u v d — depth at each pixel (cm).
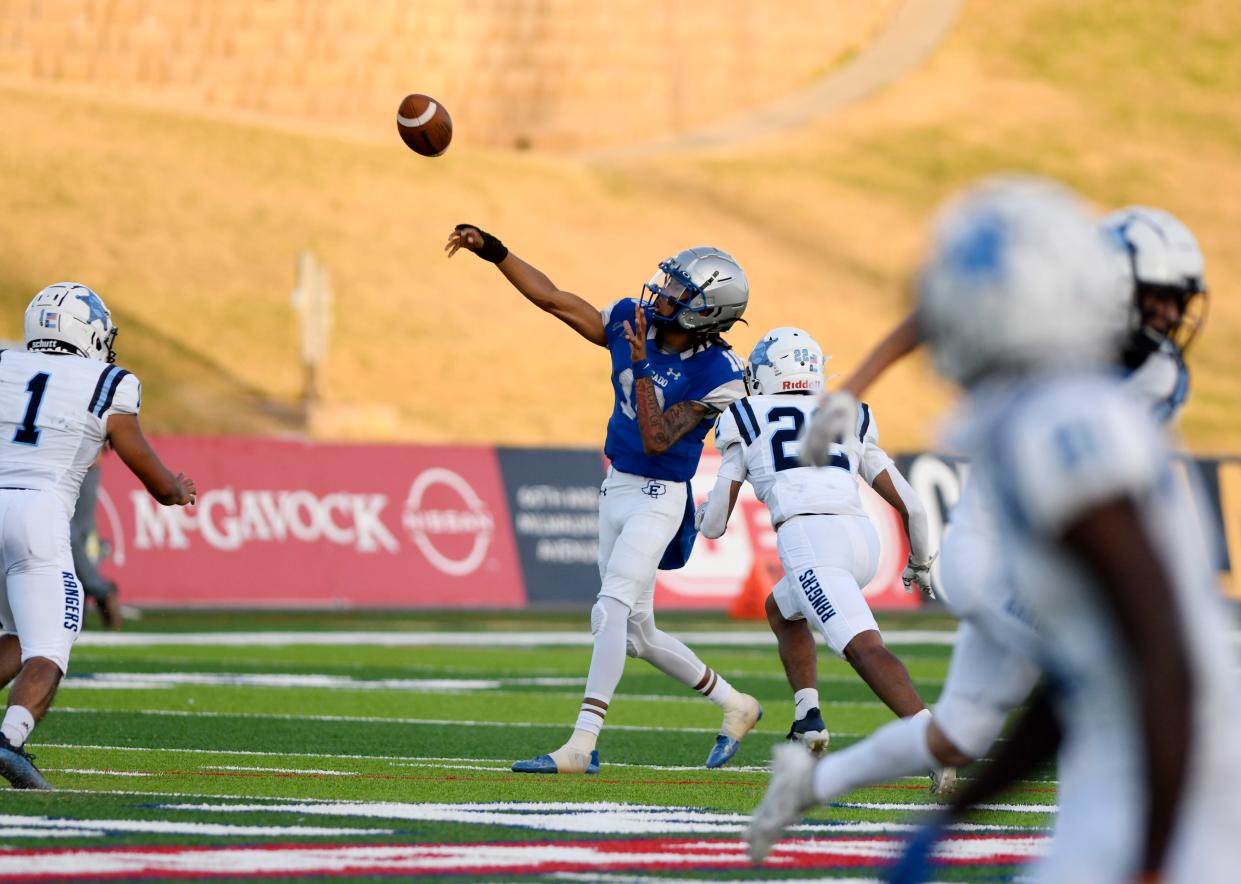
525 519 6156
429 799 1927
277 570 5859
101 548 4456
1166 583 724
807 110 12838
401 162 11444
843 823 1781
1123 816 799
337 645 4891
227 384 8956
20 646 1964
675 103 12912
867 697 3666
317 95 12669
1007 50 13525
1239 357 10562
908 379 9988
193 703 3216
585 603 6144
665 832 1695
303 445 6000
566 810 1855
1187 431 9525
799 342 2309
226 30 12719
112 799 1844
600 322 2281
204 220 10456
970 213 818
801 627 2288
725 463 2289
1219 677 773
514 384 9494
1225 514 6431
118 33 12631
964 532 1254
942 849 1603
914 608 6272
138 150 11069
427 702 3372
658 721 3131
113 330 1978
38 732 2650
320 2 12775
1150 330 1158
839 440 1154
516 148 12738
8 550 1864
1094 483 735
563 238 10856
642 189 11594
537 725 2977
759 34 13200
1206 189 12206
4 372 1892
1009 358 802
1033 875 1443
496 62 12900
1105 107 12975
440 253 10569
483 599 6016
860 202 11688
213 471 5866
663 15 13088
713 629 5597
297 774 2153
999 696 1184
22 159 10712
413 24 12812
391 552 5978
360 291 10044
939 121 12706
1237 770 775
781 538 2212
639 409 2172
